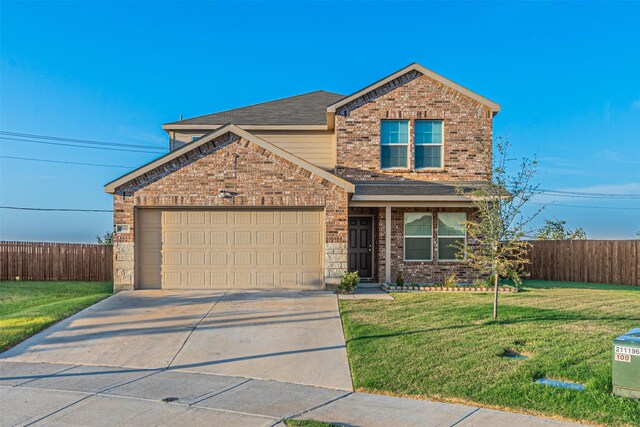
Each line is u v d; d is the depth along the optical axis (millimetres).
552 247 22156
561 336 9852
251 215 15398
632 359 6668
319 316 11891
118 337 10273
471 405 6645
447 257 17719
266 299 13844
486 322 11156
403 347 9188
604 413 6246
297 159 15219
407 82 18000
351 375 8000
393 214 17703
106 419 6180
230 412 6418
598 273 20609
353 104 18000
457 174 17859
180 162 15219
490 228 11570
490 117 17922
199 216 15375
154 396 7059
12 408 6570
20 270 20516
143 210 15352
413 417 6246
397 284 16484
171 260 15312
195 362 8789
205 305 13031
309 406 6668
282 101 23766
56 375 8102
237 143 15289
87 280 20328
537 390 7000
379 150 17906
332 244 15219
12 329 10648
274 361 8773
